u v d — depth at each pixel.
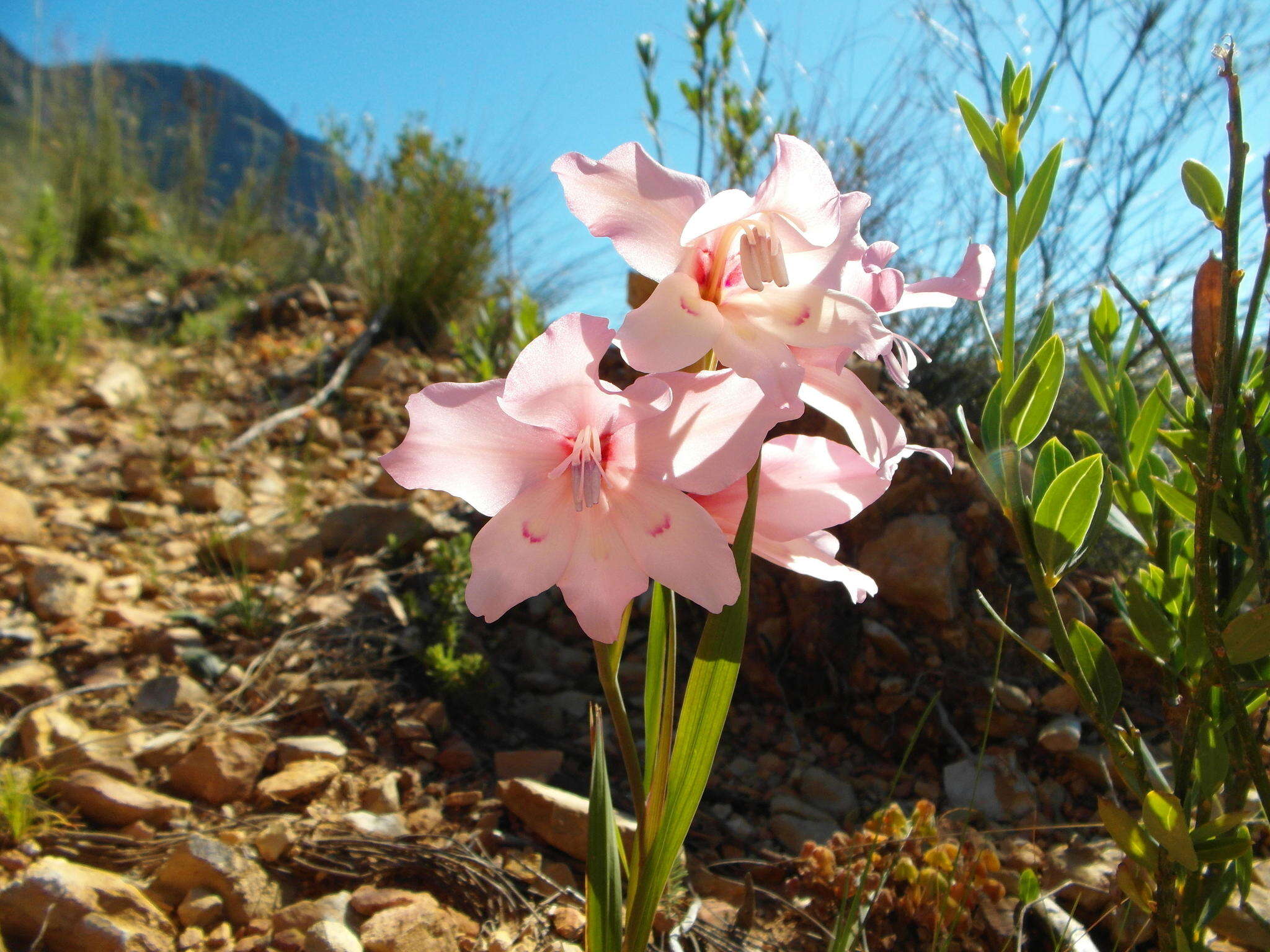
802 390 0.19
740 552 0.18
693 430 0.18
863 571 0.45
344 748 0.37
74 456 0.65
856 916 0.25
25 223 1.15
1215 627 0.19
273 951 0.27
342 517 0.55
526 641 0.47
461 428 0.18
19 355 0.76
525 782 0.34
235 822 0.33
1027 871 0.26
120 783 0.34
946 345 0.63
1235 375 0.19
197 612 0.47
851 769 0.41
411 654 0.43
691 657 0.47
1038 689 0.42
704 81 0.50
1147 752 0.22
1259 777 0.19
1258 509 0.19
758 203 0.17
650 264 0.18
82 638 0.42
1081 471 0.19
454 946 0.28
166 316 0.98
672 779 0.19
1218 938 0.29
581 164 0.17
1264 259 0.17
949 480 0.46
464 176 0.94
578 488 0.17
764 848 0.35
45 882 0.27
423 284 0.91
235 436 0.71
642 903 0.20
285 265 1.17
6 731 0.36
